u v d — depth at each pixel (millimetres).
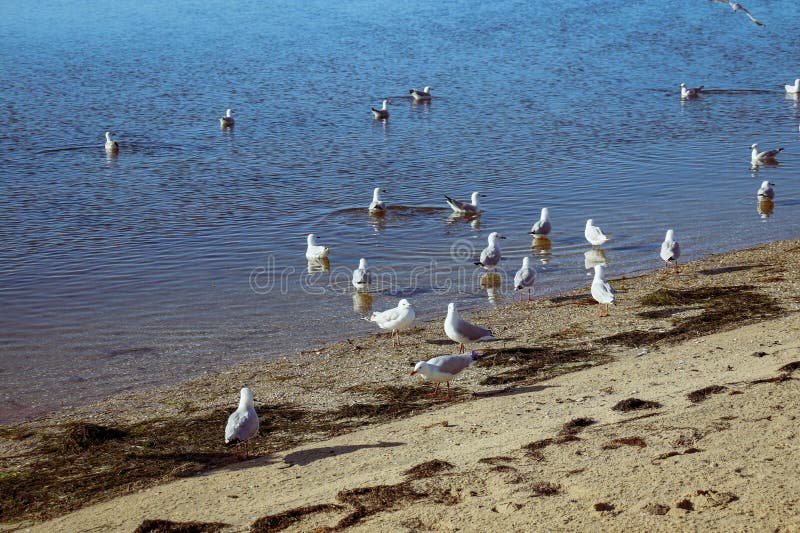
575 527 13984
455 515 14805
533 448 17328
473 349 24281
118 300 29156
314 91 65688
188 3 116875
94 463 18531
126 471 18031
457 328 23031
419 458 17641
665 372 21359
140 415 21000
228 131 54344
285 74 71688
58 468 18375
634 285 29500
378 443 18641
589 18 96312
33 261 32906
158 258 33344
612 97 62656
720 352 22406
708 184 42906
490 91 64750
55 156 48688
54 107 60656
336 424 19906
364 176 44969
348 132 54031
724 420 17562
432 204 40469
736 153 48906
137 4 116812
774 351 21969
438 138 52312
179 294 29719
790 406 17891
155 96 64188
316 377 22922
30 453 19172
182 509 16156
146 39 89875
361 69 73250
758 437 16516
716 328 24500
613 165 46312
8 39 90812
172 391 22438
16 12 110938
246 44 85750
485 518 14602
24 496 17141
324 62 76375
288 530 14875
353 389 21953
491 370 22734
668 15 97188
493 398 20812
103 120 57125
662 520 13883
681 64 74062
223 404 21422
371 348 24922
